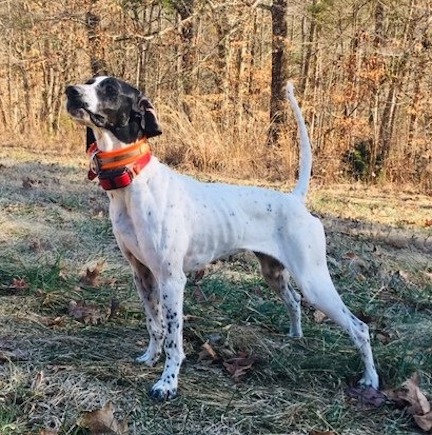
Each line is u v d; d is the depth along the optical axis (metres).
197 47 7.96
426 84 8.07
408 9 7.93
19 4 9.77
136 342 2.11
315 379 1.96
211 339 2.15
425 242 3.78
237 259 3.09
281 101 7.55
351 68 7.84
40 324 2.15
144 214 1.75
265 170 6.53
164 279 1.79
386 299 2.79
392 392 1.88
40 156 6.89
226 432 1.62
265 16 10.21
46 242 3.00
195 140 6.66
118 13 8.03
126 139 1.75
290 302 2.23
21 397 1.67
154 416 1.67
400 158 7.43
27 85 10.45
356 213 4.65
